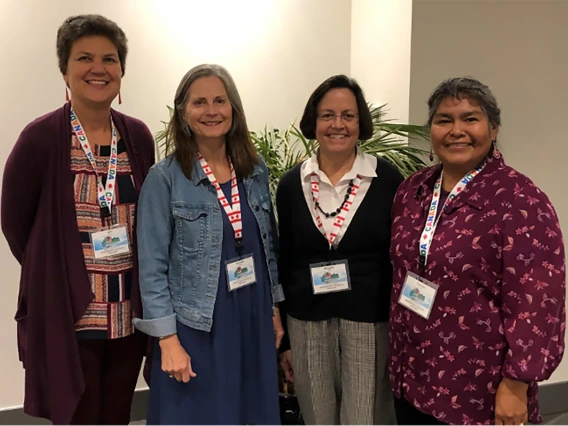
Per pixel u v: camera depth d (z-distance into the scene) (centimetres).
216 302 167
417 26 258
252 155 178
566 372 301
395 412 183
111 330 173
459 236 145
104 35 168
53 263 167
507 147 274
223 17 298
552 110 279
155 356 172
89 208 169
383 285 184
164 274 165
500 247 139
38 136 167
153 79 287
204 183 169
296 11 314
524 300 132
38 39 262
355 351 183
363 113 186
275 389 179
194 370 166
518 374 131
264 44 309
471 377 145
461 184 152
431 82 264
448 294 146
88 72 166
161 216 164
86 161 171
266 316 179
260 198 180
